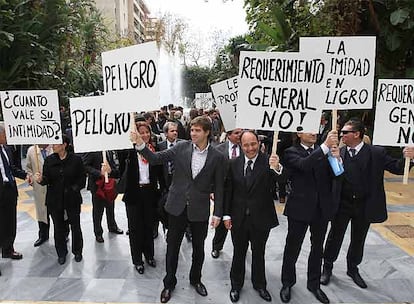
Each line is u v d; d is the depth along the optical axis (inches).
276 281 186.2
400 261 208.1
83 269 200.2
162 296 168.7
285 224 269.3
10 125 198.8
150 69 161.6
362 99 161.5
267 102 159.0
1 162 208.2
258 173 163.3
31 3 448.1
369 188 175.3
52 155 205.8
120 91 165.9
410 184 387.5
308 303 166.2
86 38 768.3
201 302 167.8
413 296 172.6
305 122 157.1
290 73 156.3
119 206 318.7
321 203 163.3
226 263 207.3
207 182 166.4
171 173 198.1
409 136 167.0
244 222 165.3
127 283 184.9
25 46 440.8
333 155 154.7
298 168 161.6
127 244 235.3
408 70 292.8
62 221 206.5
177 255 172.7
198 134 161.9
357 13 301.4
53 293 175.6
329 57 159.5
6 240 211.2
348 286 181.0
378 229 257.8
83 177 210.7
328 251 185.5
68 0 505.0
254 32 443.5
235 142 218.2
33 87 471.8
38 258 214.7
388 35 295.1
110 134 181.8
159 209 187.6
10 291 177.5
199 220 167.2
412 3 276.8
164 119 498.9
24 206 316.2
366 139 205.9
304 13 334.0
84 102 180.2
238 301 167.9
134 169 191.9
